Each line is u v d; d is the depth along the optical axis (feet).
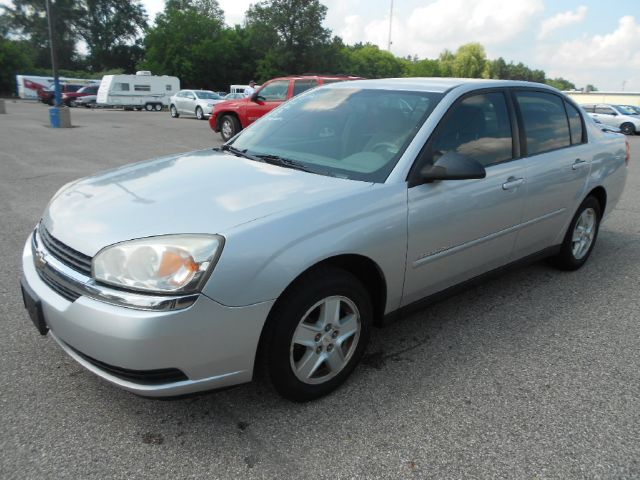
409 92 11.23
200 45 192.44
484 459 7.55
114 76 116.98
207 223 7.54
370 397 8.96
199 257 7.04
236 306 7.26
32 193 24.17
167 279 6.93
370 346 10.74
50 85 147.84
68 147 42.39
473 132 10.94
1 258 15.08
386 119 10.68
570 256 14.82
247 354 7.60
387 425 8.24
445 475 7.23
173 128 64.90
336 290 8.42
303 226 7.86
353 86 12.44
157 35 194.39
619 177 15.75
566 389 9.37
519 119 12.19
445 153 9.52
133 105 121.49
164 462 7.31
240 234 7.34
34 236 9.29
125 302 6.93
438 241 9.95
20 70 188.44
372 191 8.94
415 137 9.90
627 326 11.93
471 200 10.43
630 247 18.07
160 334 6.85
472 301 13.12
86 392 8.82
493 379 9.63
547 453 7.72
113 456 7.39
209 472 7.15
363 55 270.87
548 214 13.03
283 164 10.26
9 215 20.03
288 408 8.59
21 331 10.79
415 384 9.39
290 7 182.91
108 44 266.16
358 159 9.99
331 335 8.70
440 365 10.06
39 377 9.21
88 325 7.10
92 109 122.62
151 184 9.27
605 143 15.15
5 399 8.56
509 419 8.47
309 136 11.24
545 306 12.90
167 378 7.23
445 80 12.14
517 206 11.76
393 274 9.29
